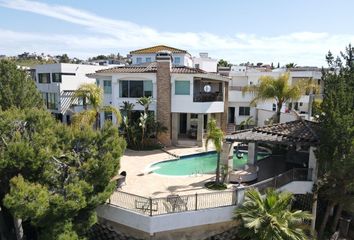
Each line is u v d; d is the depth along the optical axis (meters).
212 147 31.73
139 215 15.71
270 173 22.45
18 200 12.07
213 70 58.12
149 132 31.16
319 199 20.28
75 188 13.78
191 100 31.64
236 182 20.86
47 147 15.04
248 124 39.19
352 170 16.28
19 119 15.92
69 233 13.73
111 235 17.28
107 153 15.76
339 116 16.78
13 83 27.19
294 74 45.81
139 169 23.98
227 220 16.66
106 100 34.34
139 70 32.56
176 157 28.03
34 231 17.98
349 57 20.03
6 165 13.83
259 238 14.35
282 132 20.44
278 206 15.38
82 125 18.34
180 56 47.31
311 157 19.16
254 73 46.97
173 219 15.75
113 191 16.25
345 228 19.77
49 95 46.00
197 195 16.19
